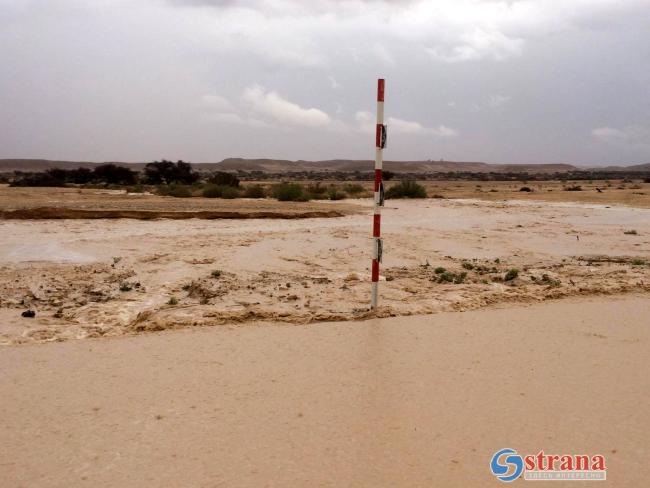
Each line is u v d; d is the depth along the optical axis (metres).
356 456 3.61
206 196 31.33
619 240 15.38
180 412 4.20
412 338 6.05
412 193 33.66
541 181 99.12
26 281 8.80
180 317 6.63
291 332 6.23
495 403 4.43
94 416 4.13
